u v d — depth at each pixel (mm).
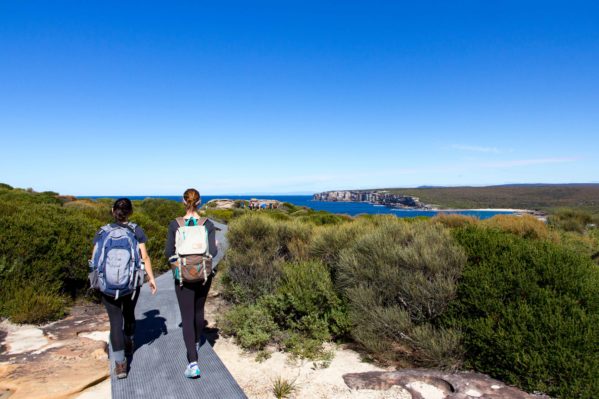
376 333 5098
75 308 7020
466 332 4488
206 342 5102
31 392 3668
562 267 4598
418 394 3859
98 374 4102
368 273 5617
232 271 7914
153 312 6480
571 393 3506
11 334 5336
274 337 5461
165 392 3723
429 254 5223
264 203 64750
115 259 3855
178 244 4125
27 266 6781
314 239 8188
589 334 3758
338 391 4008
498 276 4645
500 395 3666
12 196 23875
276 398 3904
